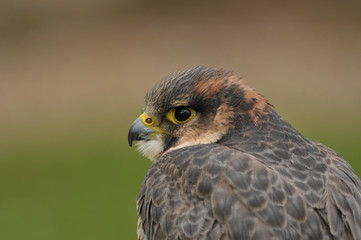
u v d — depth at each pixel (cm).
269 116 585
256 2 2827
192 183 516
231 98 590
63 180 1486
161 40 2584
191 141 601
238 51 2469
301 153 536
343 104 1998
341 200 497
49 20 2816
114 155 1672
